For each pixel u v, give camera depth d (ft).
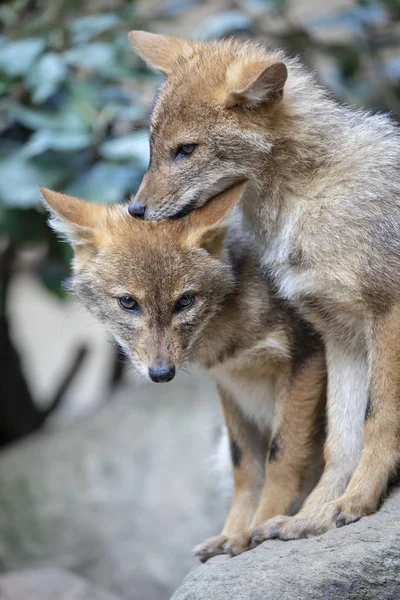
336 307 28.12
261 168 28.58
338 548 25.40
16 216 43.88
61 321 90.99
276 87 28.14
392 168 28.30
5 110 43.09
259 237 29.40
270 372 30.07
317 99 29.53
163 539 47.37
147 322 28.76
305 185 28.35
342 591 24.44
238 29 44.98
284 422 29.63
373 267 27.25
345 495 27.20
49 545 47.73
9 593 42.57
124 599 46.55
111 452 50.47
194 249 28.91
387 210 27.66
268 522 27.73
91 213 30.76
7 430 59.41
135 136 40.65
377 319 27.37
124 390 57.41
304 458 29.60
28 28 45.96
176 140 29.04
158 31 54.80
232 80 28.86
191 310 28.91
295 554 25.67
